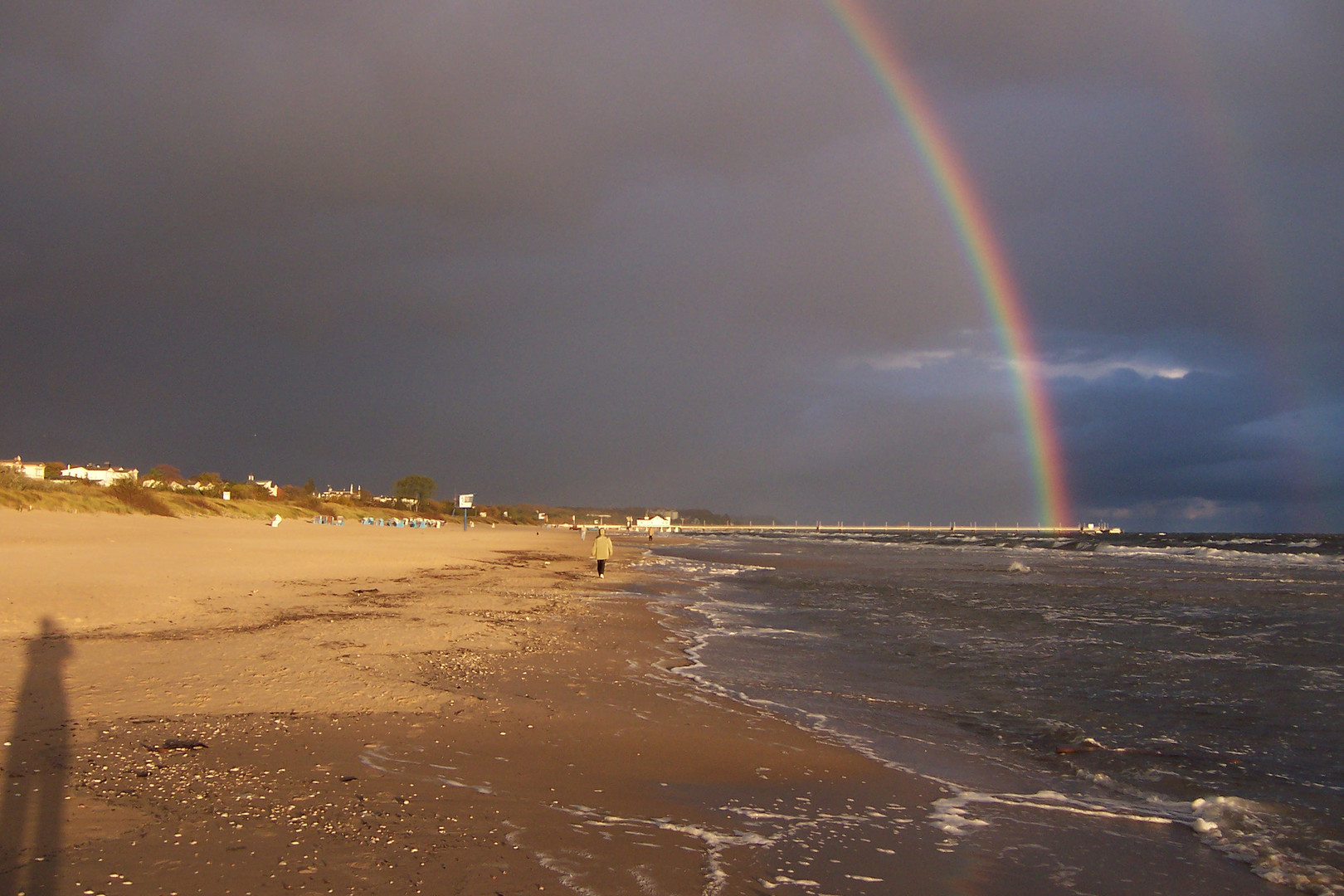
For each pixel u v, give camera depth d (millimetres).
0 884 4180
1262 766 8812
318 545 41812
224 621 14602
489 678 11219
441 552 45219
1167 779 8289
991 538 155750
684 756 8164
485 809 6020
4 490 50812
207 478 100000
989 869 5754
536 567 38844
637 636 16922
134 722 7719
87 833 4992
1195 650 16703
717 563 51812
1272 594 30781
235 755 6883
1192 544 106562
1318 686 13047
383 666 11320
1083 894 5426
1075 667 14625
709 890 4879
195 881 4391
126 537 36438
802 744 9016
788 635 18203
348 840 5172
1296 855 6242
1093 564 55625
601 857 5270
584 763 7598
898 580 37344
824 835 6180
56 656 10578
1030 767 8672
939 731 10094
